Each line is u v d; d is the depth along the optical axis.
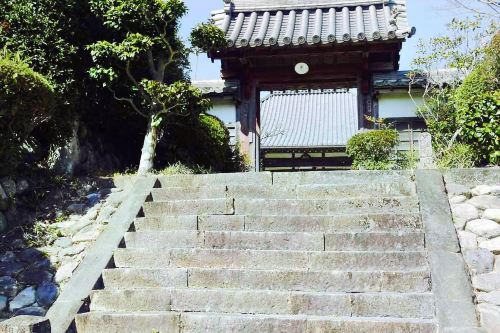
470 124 7.69
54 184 7.99
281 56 12.27
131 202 7.09
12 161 7.24
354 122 20.83
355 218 6.18
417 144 11.88
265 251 5.75
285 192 6.98
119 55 8.60
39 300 5.76
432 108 11.26
